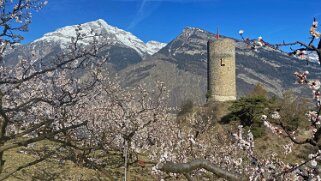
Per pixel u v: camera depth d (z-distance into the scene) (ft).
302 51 16.05
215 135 71.00
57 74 28.76
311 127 19.13
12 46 26.78
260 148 80.02
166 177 46.09
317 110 18.40
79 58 27.09
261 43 16.67
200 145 52.95
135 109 57.93
